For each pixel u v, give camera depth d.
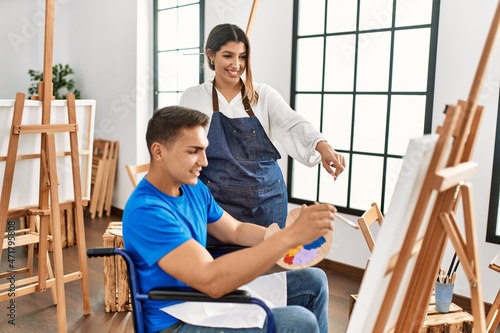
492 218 2.70
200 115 1.47
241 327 1.42
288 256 1.55
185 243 1.36
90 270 3.54
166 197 1.48
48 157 2.57
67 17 5.58
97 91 5.24
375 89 3.21
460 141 1.18
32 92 5.39
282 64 3.66
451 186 1.18
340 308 2.88
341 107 3.42
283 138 2.22
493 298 2.73
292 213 1.67
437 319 1.96
